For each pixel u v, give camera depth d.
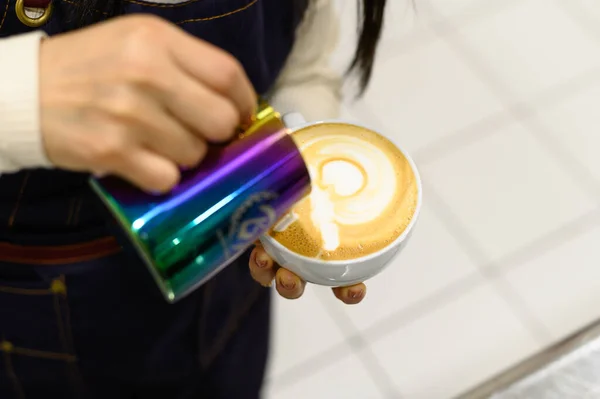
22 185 0.63
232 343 1.01
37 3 0.53
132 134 0.36
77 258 0.71
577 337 0.51
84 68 0.36
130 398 1.02
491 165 1.63
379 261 0.50
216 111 0.37
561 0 1.87
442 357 1.43
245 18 0.61
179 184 0.41
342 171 0.53
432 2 1.85
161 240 0.41
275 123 0.43
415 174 0.54
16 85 0.37
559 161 1.64
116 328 0.82
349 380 1.41
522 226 1.56
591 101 1.72
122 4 0.55
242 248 0.45
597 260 1.53
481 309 1.47
